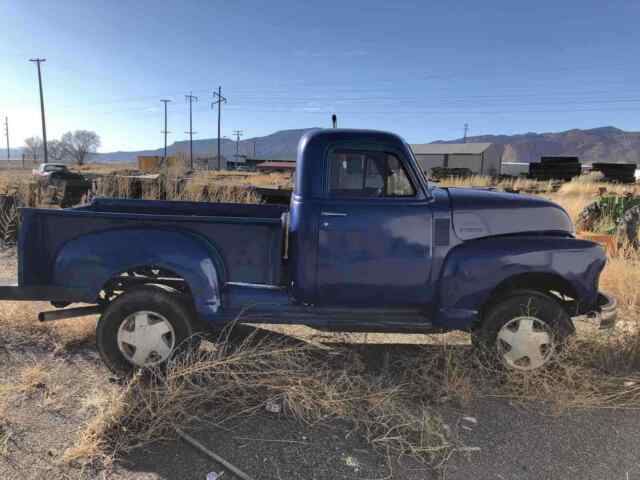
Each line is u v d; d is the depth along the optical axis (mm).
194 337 3904
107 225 3859
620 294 5820
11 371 3959
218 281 3867
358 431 3254
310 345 4645
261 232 3887
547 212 4129
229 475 2791
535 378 3787
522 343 3891
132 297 3764
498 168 81688
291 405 3428
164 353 3814
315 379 3684
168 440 3113
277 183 19078
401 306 4031
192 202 5305
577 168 40750
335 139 3951
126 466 2852
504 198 4102
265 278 3951
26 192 9195
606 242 7668
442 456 2986
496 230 3994
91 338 4598
